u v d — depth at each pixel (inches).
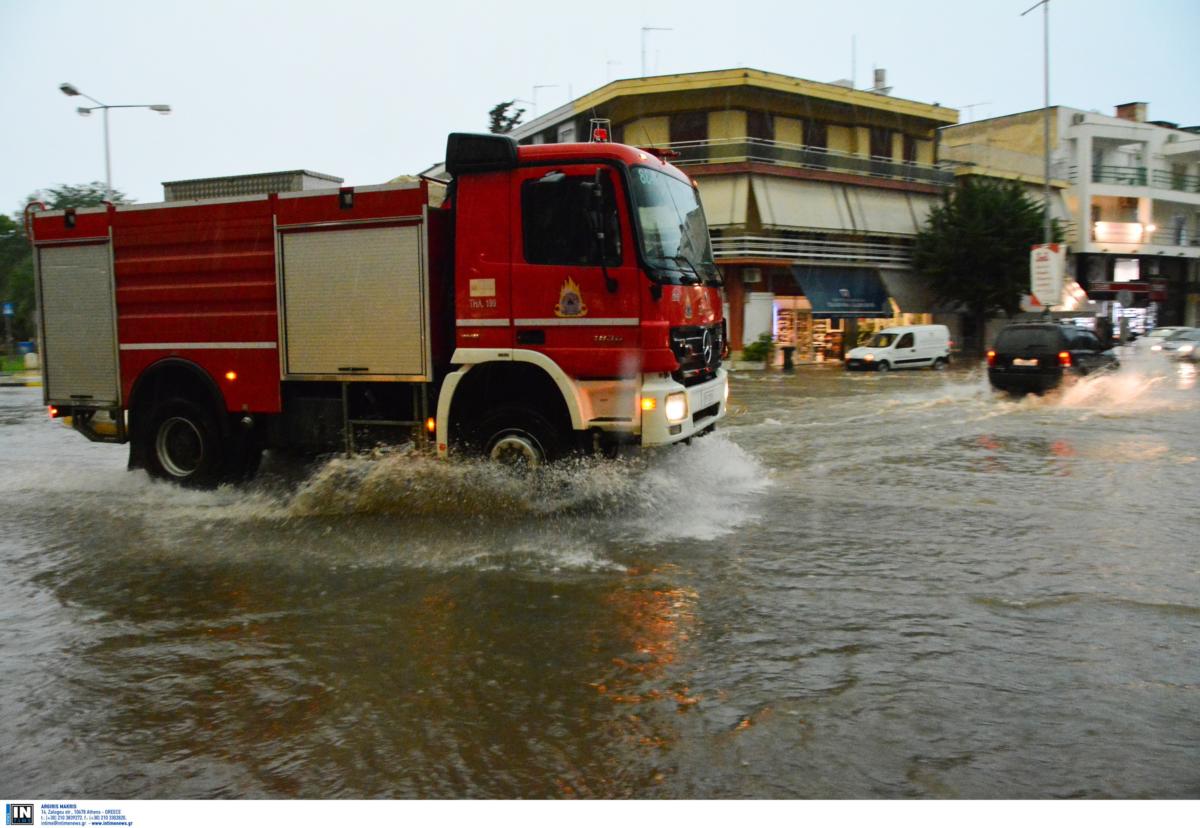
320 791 126.9
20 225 1777.8
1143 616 195.8
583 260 283.6
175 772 133.6
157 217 343.3
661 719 146.9
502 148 285.7
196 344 340.8
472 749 137.9
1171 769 129.5
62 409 371.2
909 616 196.7
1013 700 152.8
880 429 548.7
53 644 187.5
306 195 316.2
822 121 1475.1
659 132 1405.0
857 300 1472.7
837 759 132.9
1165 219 2050.9
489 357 292.8
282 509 317.4
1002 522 288.7
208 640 188.4
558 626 192.5
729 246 1349.7
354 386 318.7
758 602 207.0
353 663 173.9
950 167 1663.4
